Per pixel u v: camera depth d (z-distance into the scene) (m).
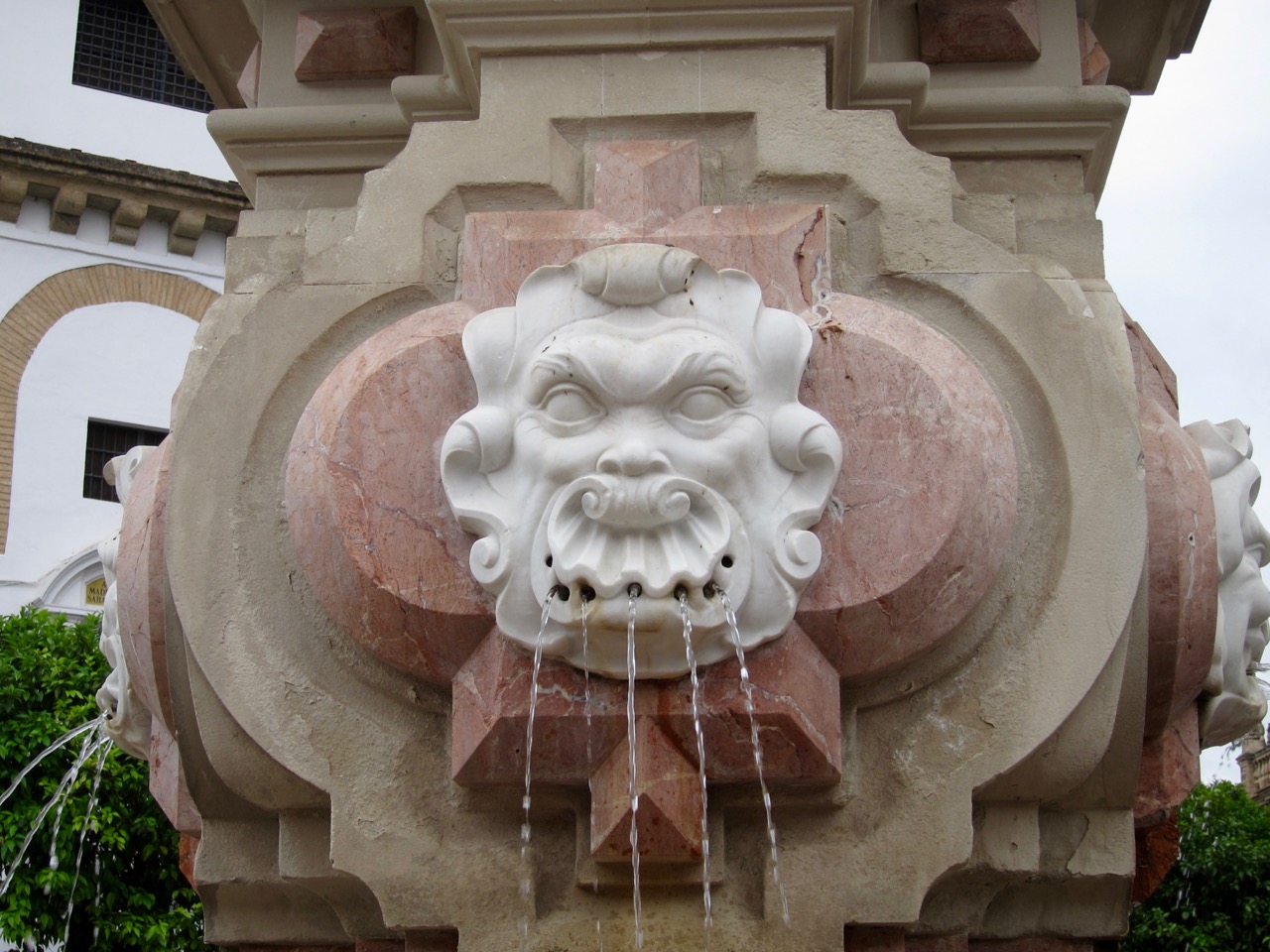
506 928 2.69
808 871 2.68
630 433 2.60
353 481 2.78
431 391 2.84
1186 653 3.01
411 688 2.81
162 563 3.10
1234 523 3.17
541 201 3.11
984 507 2.75
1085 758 2.79
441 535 2.75
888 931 2.74
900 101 3.36
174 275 16.84
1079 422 2.92
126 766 8.77
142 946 8.81
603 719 2.62
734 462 2.62
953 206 3.18
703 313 2.73
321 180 3.61
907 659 2.73
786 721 2.60
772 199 3.09
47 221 16.42
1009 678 2.78
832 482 2.68
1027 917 3.04
